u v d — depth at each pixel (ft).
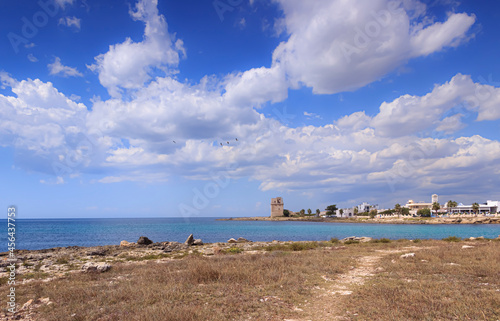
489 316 26.99
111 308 31.30
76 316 29.07
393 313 28.17
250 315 29.22
